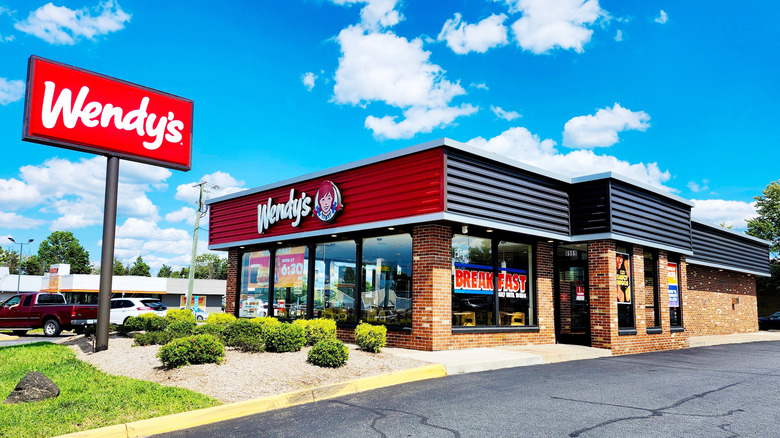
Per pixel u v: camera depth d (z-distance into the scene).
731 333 25.53
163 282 61.06
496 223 13.52
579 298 16.47
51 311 21.67
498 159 13.72
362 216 14.45
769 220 41.16
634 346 15.80
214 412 7.16
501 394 8.61
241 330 11.76
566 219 15.86
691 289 22.70
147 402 7.36
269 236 17.80
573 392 8.81
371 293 14.95
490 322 14.60
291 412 7.54
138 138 13.39
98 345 12.50
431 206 12.60
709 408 7.70
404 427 6.65
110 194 12.92
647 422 6.86
